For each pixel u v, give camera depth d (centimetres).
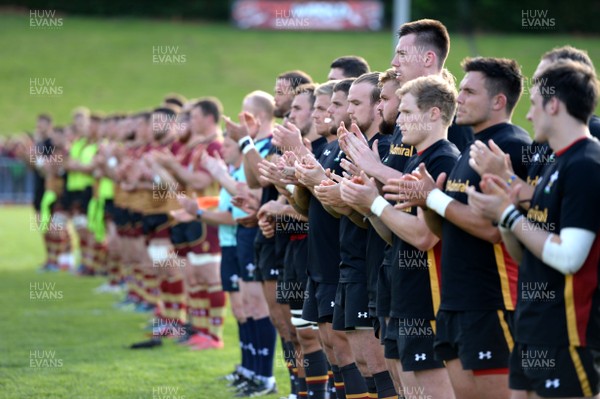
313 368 2619
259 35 19575
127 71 17062
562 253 1491
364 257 2194
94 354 3666
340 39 18775
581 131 1548
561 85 1538
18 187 12131
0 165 12019
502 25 16088
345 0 19738
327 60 17050
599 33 15825
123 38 19225
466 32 15925
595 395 1526
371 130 2295
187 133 3947
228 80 16350
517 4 16075
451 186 1812
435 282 1883
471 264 1745
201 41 19012
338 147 2466
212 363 3497
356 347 2217
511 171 1669
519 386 1588
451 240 1770
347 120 2394
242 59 17575
